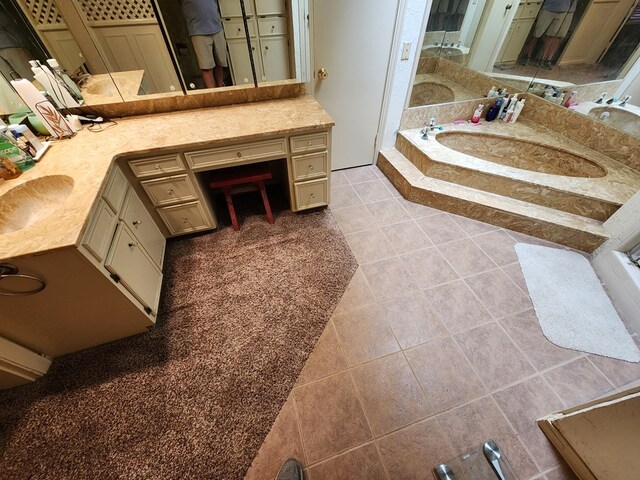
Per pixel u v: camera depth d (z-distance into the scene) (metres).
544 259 1.93
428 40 2.24
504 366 1.41
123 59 1.62
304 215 2.30
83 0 1.39
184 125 1.70
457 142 2.70
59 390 1.32
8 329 1.17
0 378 1.23
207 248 2.01
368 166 2.89
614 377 1.36
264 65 1.88
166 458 1.14
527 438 1.19
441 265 1.91
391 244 2.06
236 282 1.79
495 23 2.29
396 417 1.25
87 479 1.09
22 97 1.40
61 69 1.56
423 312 1.64
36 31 1.42
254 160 1.79
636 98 1.93
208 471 1.11
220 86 1.86
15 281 1.00
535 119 2.65
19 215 1.25
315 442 1.19
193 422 1.23
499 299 1.71
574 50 2.19
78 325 1.31
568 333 1.53
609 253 1.79
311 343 1.50
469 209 2.22
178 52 1.66
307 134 1.77
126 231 1.38
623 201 1.81
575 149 2.27
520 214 2.05
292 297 1.71
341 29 1.96
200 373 1.38
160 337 1.52
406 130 2.70
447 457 1.15
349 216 2.30
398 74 2.33
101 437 1.19
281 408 1.28
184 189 1.77
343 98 2.34
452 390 1.33
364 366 1.41
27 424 1.22
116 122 1.73
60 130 1.54
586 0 2.02
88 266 1.07
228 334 1.54
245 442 1.18
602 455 0.97
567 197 1.96
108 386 1.33
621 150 2.07
